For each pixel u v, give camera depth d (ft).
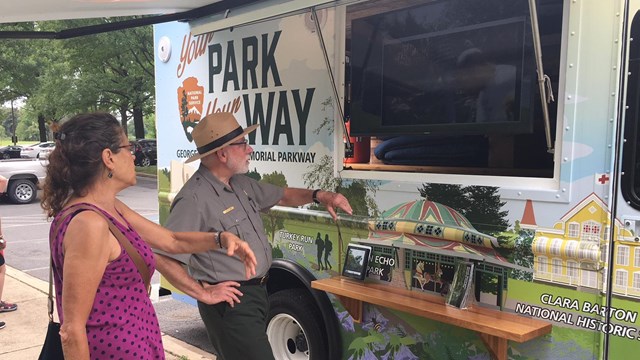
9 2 10.65
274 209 11.23
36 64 81.82
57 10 12.19
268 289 11.43
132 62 72.18
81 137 5.83
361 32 9.62
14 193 44.39
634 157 6.16
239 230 8.55
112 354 5.87
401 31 9.13
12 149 94.02
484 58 8.07
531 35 7.48
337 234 9.93
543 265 7.03
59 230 5.72
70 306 5.50
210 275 8.45
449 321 7.46
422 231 8.42
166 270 7.86
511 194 7.34
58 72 75.56
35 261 24.99
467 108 8.34
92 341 5.82
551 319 6.97
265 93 11.12
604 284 6.41
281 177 10.94
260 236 8.89
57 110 78.38
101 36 64.95
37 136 255.50
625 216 6.23
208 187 8.56
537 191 7.05
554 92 7.87
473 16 8.19
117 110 84.89
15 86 85.46
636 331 6.19
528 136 9.20
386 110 9.43
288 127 10.70
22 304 17.72
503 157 9.41
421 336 8.67
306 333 10.48
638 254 6.15
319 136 10.12
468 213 7.88
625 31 6.21
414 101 9.00
